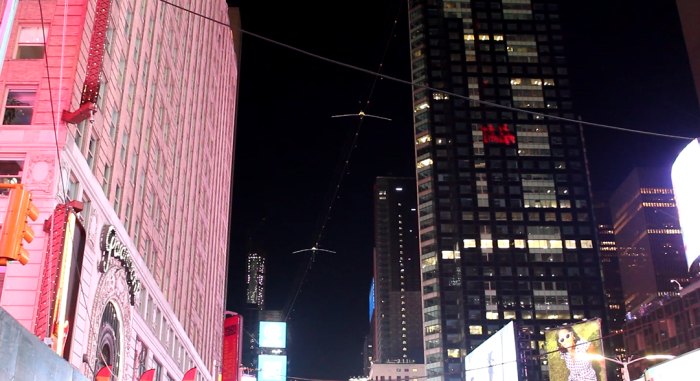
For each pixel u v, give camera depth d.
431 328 177.00
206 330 85.69
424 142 195.62
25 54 40.56
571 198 188.00
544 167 191.12
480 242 181.75
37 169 37.06
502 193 187.38
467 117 196.00
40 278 34.84
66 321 36.28
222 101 99.81
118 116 48.56
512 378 108.12
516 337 109.31
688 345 110.44
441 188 189.25
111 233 43.50
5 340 16.42
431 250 184.62
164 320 61.69
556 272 179.75
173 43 65.69
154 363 57.59
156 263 59.09
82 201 40.62
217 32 94.44
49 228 35.66
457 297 177.12
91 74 40.25
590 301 176.88
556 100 198.75
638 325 127.88
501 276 178.62
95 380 40.59
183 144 70.31
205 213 84.62
